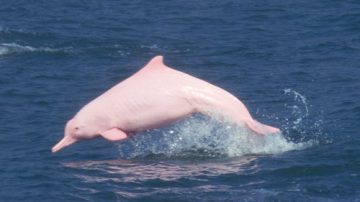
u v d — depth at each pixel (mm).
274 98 73750
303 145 60188
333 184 53406
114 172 56375
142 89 58469
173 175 55531
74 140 59062
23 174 56250
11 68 85188
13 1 120188
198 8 115125
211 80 81438
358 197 51625
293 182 53875
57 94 76250
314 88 76312
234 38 98062
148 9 115750
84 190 53312
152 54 92062
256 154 58812
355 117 66312
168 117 58312
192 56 90688
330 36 96688
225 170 56188
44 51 92062
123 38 98438
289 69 83562
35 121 68125
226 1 117875
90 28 104125
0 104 72688
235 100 58500
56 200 51938
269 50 91500
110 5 119125
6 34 98875
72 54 91250
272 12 110438
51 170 56844
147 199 51781
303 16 107125
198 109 58219
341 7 110000
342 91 74875
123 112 58406
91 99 75312
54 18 110312
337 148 59156
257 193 52375
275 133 59875
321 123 65188
